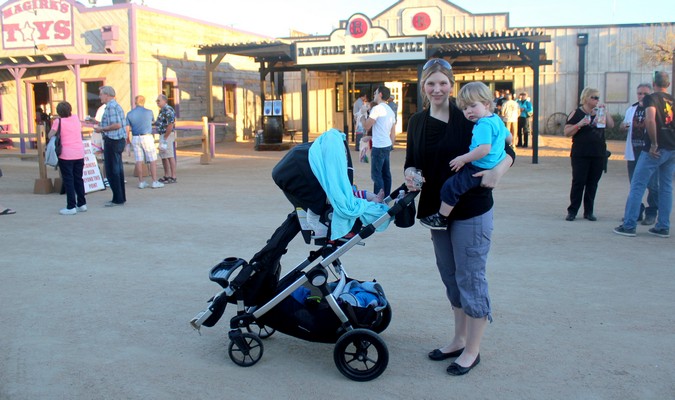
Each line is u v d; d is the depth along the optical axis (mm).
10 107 21281
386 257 6727
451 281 4168
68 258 6852
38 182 11539
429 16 25781
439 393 3777
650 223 8164
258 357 4223
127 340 4613
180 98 21875
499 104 20438
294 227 4277
